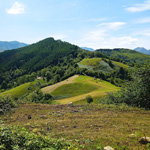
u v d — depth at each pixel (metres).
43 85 117.88
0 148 6.55
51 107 16.52
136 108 15.81
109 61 151.12
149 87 16.53
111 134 9.19
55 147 7.32
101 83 100.75
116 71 122.19
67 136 8.95
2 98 16.28
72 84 100.12
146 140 8.00
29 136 7.87
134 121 11.67
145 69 17.52
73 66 146.00
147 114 13.71
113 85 99.94
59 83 109.31
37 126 10.62
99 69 133.25
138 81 17.67
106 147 7.54
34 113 14.34
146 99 16.42
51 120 12.09
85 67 135.50
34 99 54.03
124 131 9.68
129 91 18.16
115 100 19.28
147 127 10.38
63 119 12.40
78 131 9.71
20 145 7.21
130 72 21.08
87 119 12.25
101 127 10.47
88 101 49.75
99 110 15.15
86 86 94.50
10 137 7.39
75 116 13.13
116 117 12.76
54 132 9.57
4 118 12.85
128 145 7.86
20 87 123.56
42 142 7.50
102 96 60.59
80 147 7.67
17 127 10.01
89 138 8.61
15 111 14.85
